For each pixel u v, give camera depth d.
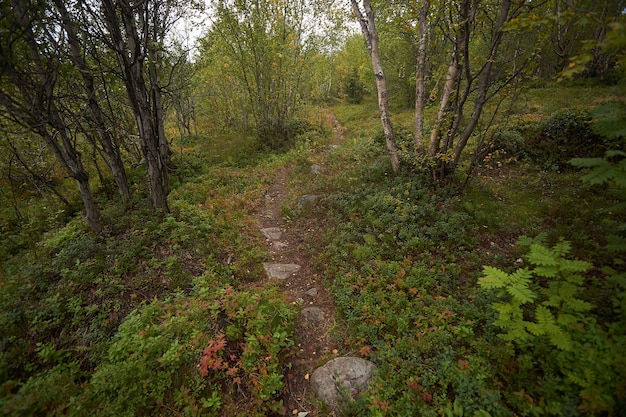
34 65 5.36
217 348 3.69
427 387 3.39
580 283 3.33
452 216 6.30
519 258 5.20
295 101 19.64
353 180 9.30
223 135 19.33
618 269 4.39
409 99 20.69
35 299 4.74
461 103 6.69
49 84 5.53
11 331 4.12
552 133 8.74
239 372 3.76
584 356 2.92
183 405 3.42
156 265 5.36
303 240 7.29
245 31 14.13
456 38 6.69
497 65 6.50
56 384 3.46
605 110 3.59
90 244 5.65
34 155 9.02
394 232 6.23
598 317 3.58
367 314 4.49
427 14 7.59
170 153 13.09
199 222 7.02
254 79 16.50
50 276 5.11
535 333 3.12
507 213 6.40
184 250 5.93
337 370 3.79
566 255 4.82
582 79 15.68
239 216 8.36
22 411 3.04
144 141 6.39
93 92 6.80
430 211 6.55
